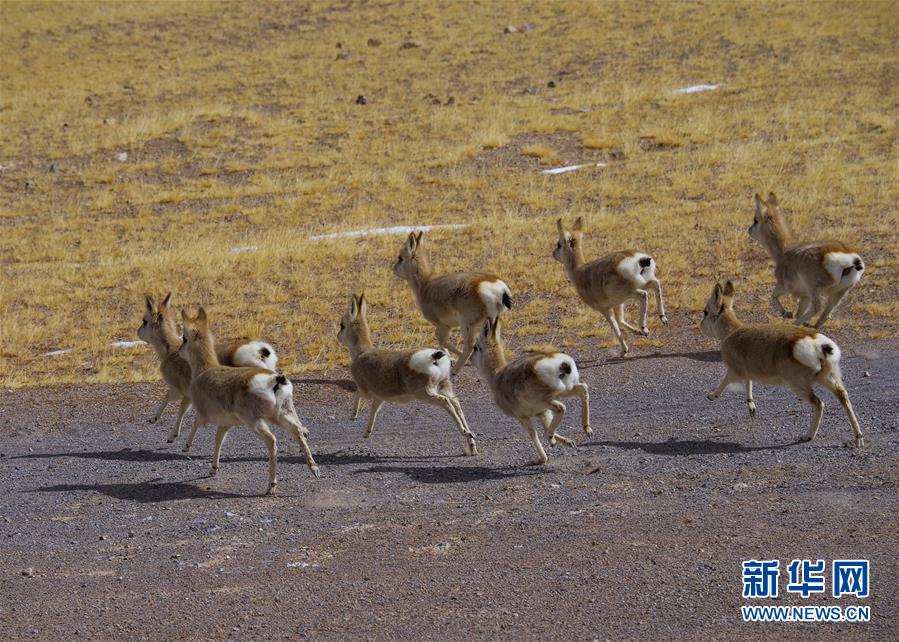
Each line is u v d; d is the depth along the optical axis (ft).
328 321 190.80
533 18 475.72
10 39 487.20
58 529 100.12
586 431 105.50
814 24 426.10
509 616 73.46
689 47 415.85
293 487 108.68
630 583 77.10
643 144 314.76
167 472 118.11
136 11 530.68
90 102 399.44
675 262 208.95
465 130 338.34
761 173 271.69
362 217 268.62
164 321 131.23
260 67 435.53
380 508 99.19
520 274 209.87
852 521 85.10
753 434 114.83
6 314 207.92
